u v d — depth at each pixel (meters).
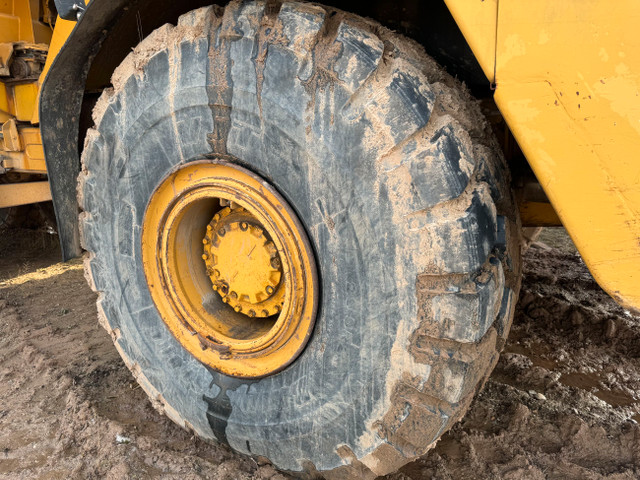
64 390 2.72
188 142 1.83
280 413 1.84
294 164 1.62
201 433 2.17
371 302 1.56
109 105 2.00
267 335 1.83
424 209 1.43
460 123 1.56
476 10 1.23
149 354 2.21
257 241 1.84
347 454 1.73
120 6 1.87
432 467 2.08
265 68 1.59
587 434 2.22
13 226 5.55
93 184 2.18
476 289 1.42
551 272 3.93
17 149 3.46
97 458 2.20
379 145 1.45
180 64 1.75
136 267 2.14
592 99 1.15
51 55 2.65
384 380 1.58
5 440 2.36
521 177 2.30
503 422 2.37
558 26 1.15
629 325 3.11
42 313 3.74
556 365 2.87
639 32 1.08
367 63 1.46
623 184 1.16
